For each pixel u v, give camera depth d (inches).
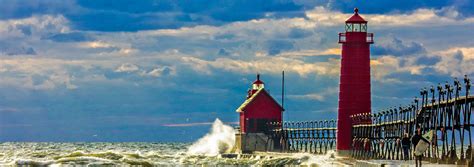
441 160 5132.9
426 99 5846.5
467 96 4680.1
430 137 4148.6
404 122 6461.6
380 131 7795.3
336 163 7367.1
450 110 5142.7
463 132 4785.9
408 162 5344.5
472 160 4323.3
